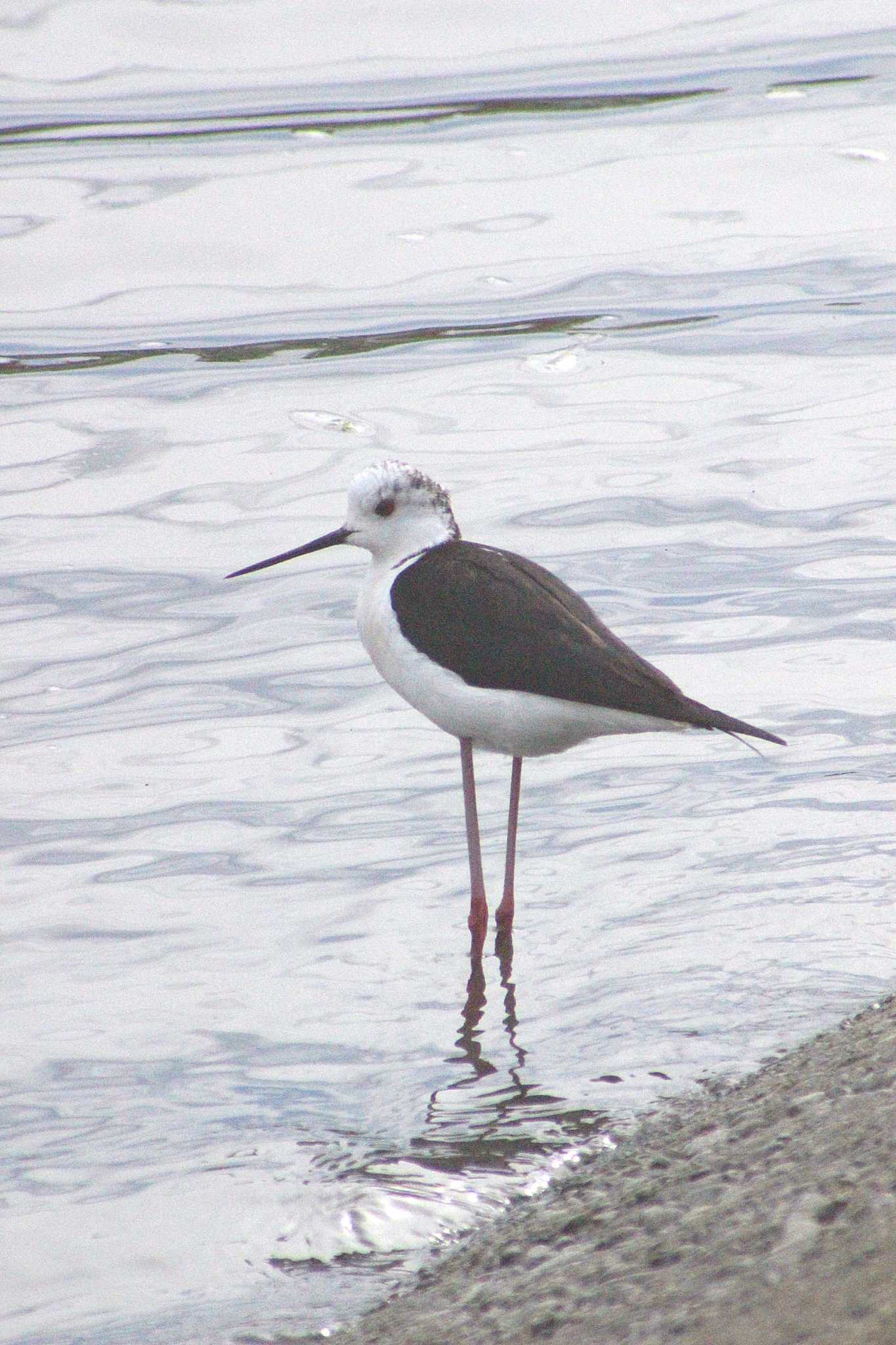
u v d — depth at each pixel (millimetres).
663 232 21453
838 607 13562
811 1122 6914
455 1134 7898
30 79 25547
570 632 9438
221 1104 8289
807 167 22922
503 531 15086
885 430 16734
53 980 9453
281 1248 7203
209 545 15180
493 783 11547
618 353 18719
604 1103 8047
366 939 9773
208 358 18875
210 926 9961
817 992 8781
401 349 19016
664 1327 5520
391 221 21719
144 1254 7211
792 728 11836
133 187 22469
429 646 9734
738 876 10078
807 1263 5590
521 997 9094
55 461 16734
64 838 10992
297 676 13156
